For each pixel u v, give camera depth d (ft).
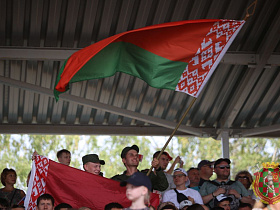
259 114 47.37
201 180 37.22
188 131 45.78
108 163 99.25
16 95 44.70
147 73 28.07
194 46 28.09
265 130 46.14
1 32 39.99
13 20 39.45
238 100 43.68
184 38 28.09
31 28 39.93
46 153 96.73
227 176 35.63
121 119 47.37
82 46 41.04
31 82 43.73
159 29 27.99
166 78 28.04
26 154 95.35
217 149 105.50
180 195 32.81
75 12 39.32
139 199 19.40
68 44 40.91
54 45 40.98
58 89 26.86
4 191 35.88
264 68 43.60
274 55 41.22
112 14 39.65
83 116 46.73
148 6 39.42
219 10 40.09
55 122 47.03
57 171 30.27
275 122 48.26
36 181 30.14
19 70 42.93
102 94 45.32
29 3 38.81
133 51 28.17
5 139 94.94
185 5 39.70
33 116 46.55
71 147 98.07
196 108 46.60
